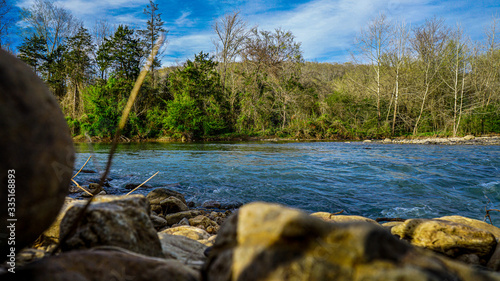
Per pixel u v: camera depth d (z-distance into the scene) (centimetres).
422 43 3684
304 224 101
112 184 789
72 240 150
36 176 109
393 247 100
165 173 972
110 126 2953
